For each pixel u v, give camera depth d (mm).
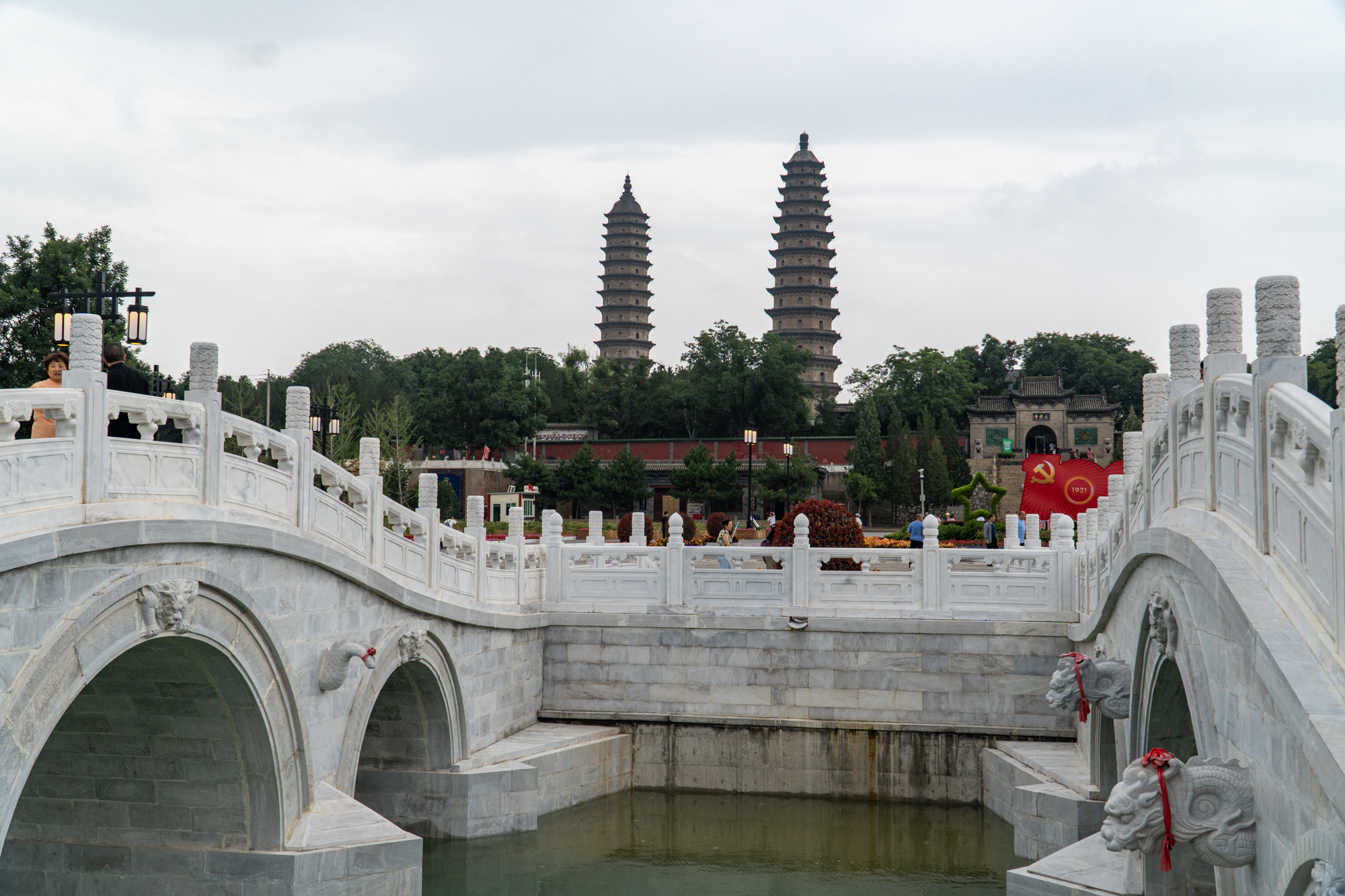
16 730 9695
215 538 12242
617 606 23250
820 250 128375
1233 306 10297
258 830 14180
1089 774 18281
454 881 17922
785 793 22250
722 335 106625
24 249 28922
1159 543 11258
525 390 91312
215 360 12656
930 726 21781
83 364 10664
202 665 13039
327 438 37219
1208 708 9969
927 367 107812
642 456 89312
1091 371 116625
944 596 22141
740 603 22828
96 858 14359
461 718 19562
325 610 15047
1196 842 8828
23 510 9867
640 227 142750
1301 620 7758
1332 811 6848
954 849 19359
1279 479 8477
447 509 63344
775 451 87875
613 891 17484
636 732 22875
